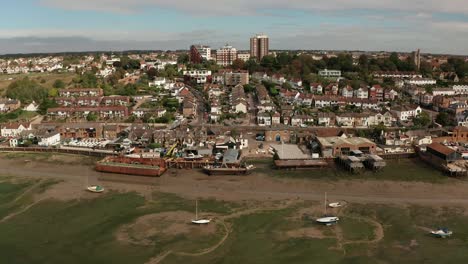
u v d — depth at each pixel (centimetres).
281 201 11681
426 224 10144
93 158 16475
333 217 10338
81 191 12662
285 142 18200
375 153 15912
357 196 12012
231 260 8525
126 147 17325
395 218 10481
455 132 17738
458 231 9744
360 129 19562
